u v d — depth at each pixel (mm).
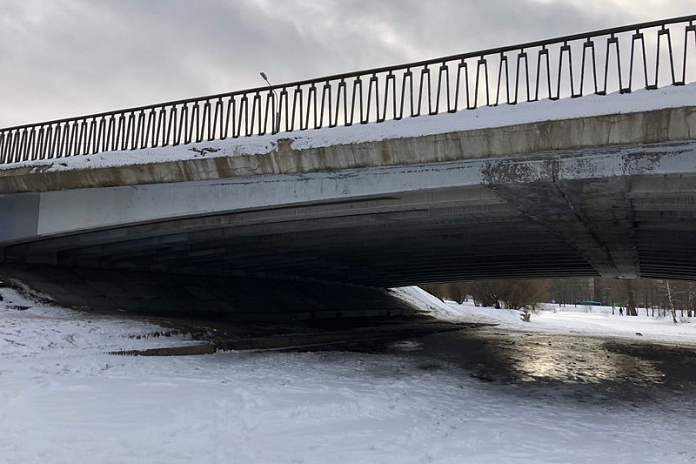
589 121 10414
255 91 14680
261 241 20844
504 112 11391
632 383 13820
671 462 7086
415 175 12906
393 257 26766
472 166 12227
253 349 18047
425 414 9328
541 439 8031
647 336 33062
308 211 15508
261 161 14070
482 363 16844
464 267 31125
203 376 11672
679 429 9000
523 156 11375
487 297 58688
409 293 49719
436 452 7105
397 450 7102
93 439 6984
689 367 17656
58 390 9492
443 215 15500
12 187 18219
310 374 12938
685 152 10305
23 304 17609
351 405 9602
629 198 12516
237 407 9008
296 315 29625
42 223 18219
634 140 10148
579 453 7355
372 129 12773
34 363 11555
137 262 24625
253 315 26297
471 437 7977
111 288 21766
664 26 10258
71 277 21062
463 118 11797
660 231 17047
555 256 25469
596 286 120000
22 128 18672
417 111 12641
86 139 17453
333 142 13094
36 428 7348
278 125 14375
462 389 12000
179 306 23234
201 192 15688
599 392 12328
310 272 33906
